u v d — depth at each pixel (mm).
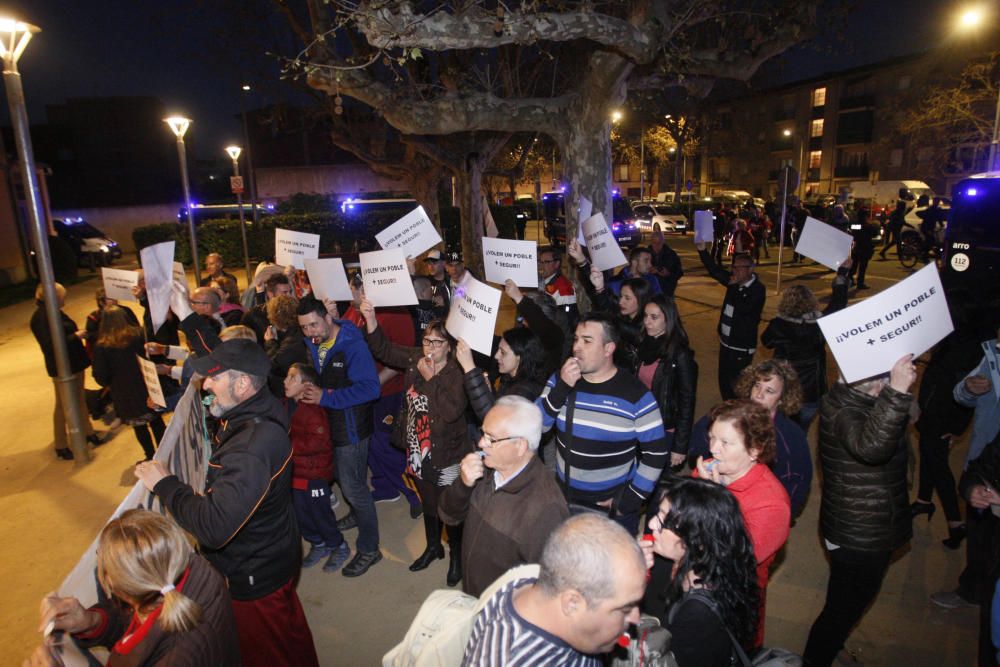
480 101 8523
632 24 7004
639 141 49000
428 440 4434
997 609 2424
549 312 5027
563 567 1672
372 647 3932
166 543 2064
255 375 2943
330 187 47188
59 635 2045
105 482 6473
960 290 7004
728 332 6266
